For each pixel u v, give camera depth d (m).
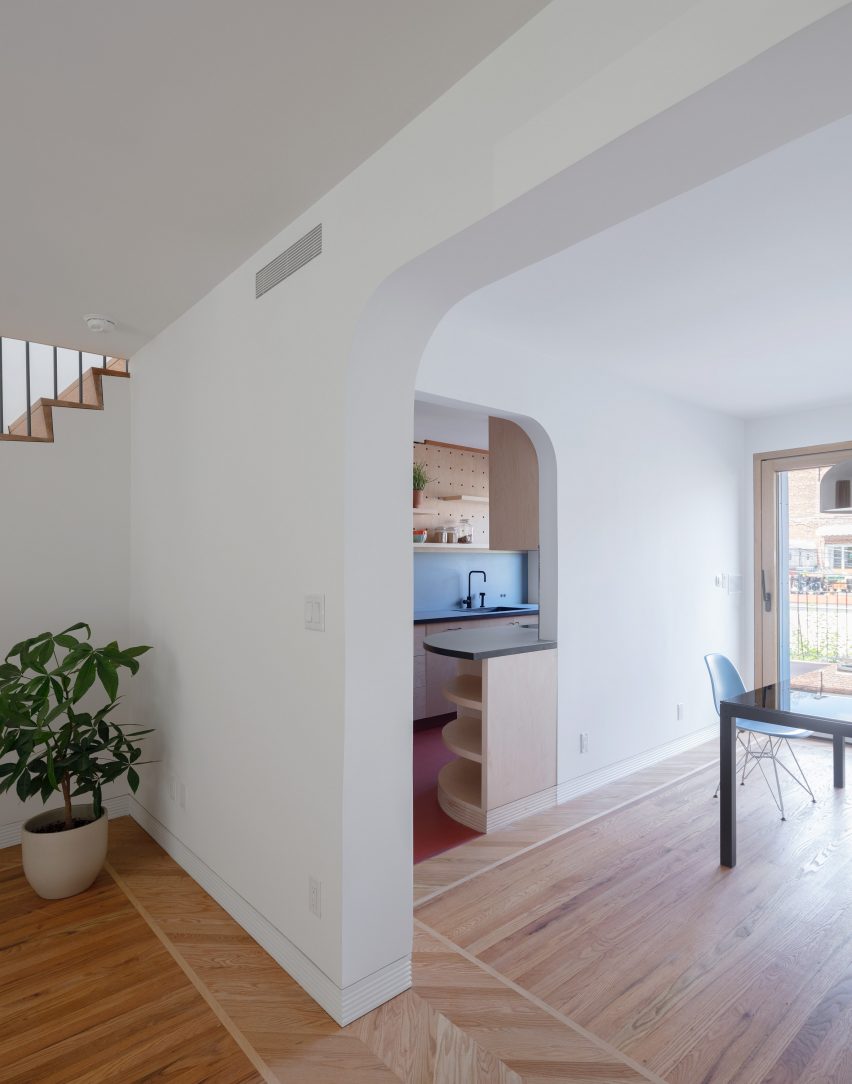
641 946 2.21
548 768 3.45
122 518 3.36
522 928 2.32
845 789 3.72
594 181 1.27
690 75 1.04
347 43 1.33
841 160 1.72
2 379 3.52
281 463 2.08
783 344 3.30
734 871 2.74
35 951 2.16
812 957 2.15
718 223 2.07
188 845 2.70
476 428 5.62
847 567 4.62
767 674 5.02
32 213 1.98
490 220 1.41
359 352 1.81
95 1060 1.69
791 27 0.91
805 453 4.83
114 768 2.65
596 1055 1.72
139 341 3.12
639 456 4.10
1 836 3.00
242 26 1.28
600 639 3.78
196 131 1.61
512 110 1.34
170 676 2.88
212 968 2.07
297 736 1.99
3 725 2.43
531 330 3.09
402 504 1.94
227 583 2.39
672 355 3.49
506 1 1.24
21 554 3.06
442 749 4.61
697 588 4.61
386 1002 1.92
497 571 6.39
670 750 4.34
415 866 2.80
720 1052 1.74
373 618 1.86
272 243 2.15
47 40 1.32
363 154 1.71
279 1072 1.65
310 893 1.93
